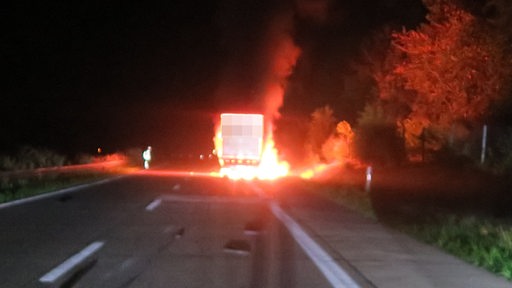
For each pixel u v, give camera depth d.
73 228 16.95
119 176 45.00
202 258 13.06
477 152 28.52
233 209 22.56
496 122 26.56
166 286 10.52
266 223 18.77
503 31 24.66
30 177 32.03
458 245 14.20
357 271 11.91
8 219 18.55
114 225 17.73
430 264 12.60
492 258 12.38
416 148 37.00
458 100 27.17
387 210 21.36
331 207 23.86
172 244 14.74
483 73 26.27
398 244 15.13
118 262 12.49
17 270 11.55
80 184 34.22
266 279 11.16
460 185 24.20
